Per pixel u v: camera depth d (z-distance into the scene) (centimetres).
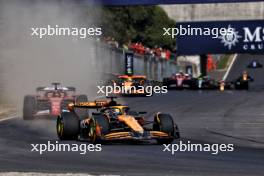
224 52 19612
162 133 4734
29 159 4181
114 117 4894
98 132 4741
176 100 10625
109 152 4491
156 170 3706
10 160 4141
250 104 9862
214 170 3712
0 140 5238
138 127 4700
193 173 3591
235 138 5662
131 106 9200
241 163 4022
